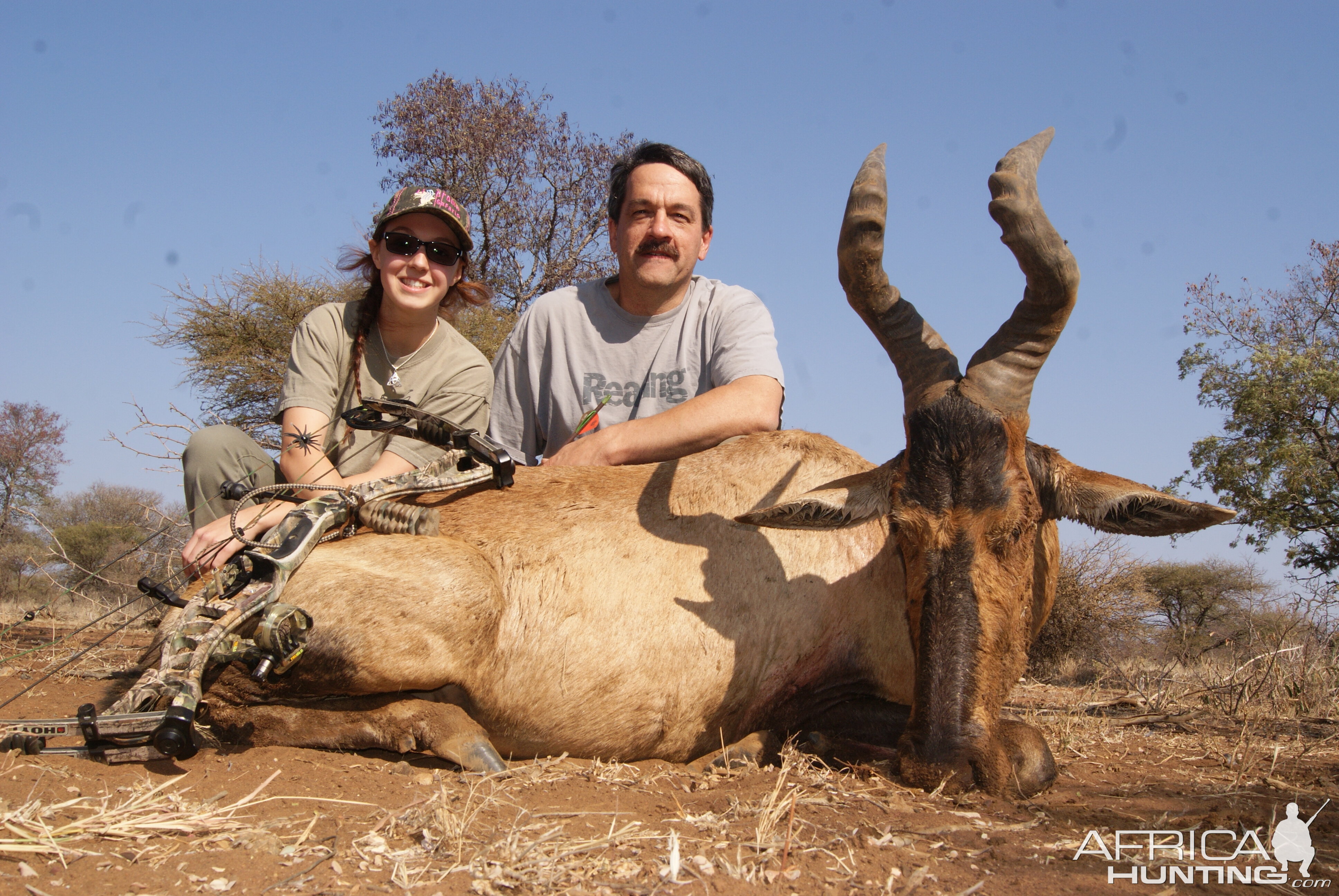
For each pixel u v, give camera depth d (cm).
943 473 382
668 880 263
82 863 256
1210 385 1797
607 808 327
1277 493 1700
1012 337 399
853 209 423
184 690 332
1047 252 382
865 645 447
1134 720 633
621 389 586
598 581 418
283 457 472
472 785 333
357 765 362
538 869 262
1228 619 1703
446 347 528
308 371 489
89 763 336
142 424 947
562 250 2283
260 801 309
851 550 452
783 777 343
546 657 405
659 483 457
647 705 416
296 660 357
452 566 392
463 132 2183
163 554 884
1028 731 405
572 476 461
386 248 493
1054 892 279
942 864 296
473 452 427
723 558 438
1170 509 382
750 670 430
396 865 263
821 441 482
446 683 393
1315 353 1728
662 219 559
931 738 368
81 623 962
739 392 514
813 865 285
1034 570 419
